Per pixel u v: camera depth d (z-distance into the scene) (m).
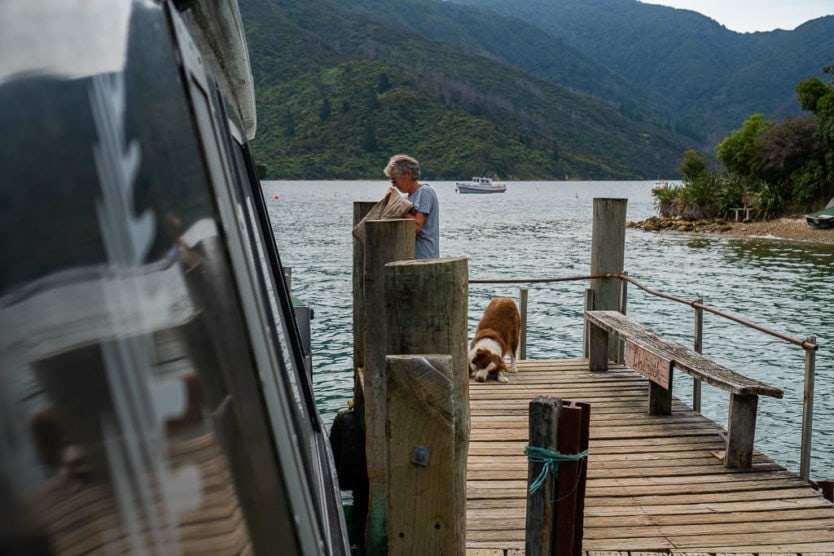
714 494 4.83
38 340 0.72
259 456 1.00
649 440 5.83
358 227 5.69
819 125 47.91
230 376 0.95
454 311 2.70
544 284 24.12
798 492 4.86
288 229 45.41
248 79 2.40
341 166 171.75
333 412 10.24
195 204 0.93
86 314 0.75
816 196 47.69
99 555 0.74
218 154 1.09
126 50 0.86
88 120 0.79
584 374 7.83
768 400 11.28
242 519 0.94
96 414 0.75
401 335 2.69
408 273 2.66
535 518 3.01
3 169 0.73
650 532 4.27
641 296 21.66
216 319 0.94
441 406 2.36
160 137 0.88
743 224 46.84
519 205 83.94
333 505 2.28
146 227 0.83
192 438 0.85
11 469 0.69
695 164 58.78
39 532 0.70
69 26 0.81
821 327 16.92
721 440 5.83
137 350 0.79
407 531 2.39
